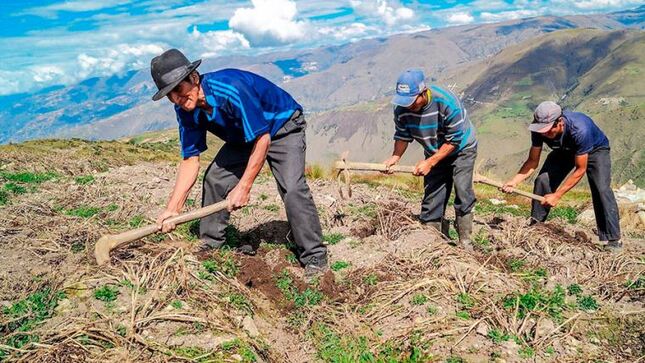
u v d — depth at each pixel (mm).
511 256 6941
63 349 3953
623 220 10516
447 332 4840
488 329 4914
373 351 4715
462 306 5301
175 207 5258
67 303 4672
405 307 5312
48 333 4145
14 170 10883
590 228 9578
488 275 5918
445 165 7184
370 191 11633
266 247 6773
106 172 11125
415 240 6891
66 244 6066
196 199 8992
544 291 5789
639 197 13414
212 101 4852
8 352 3926
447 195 7477
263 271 5934
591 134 7211
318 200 9078
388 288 5715
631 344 4945
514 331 4938
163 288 4969
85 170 11594
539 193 8188
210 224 6148
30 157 12516
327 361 4656
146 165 13258
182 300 4836
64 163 11977
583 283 6137
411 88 6164
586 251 7113
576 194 15969
